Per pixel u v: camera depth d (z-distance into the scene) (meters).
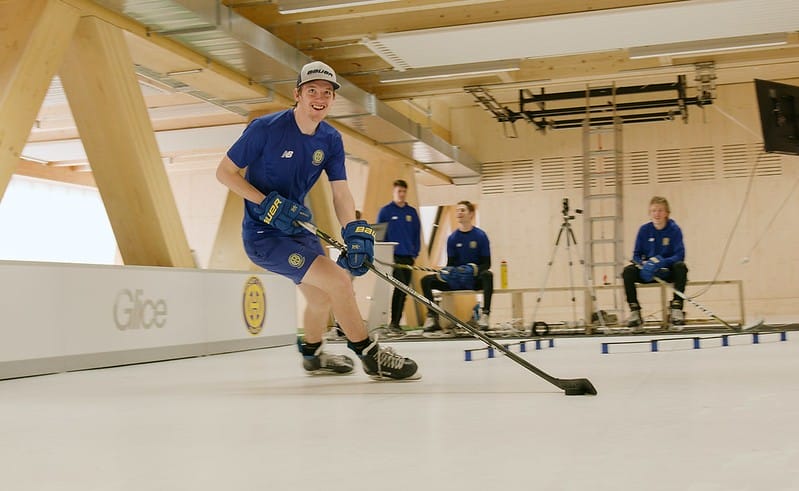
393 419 2.39
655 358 4.67
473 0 8.52
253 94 9.61
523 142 15.93
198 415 2.64
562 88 14.65
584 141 11.05
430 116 14.90
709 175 14.91
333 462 1.73
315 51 10.39
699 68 11.84
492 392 3.05
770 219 14.62
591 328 8.96
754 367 3.90
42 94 6.12
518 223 15.86
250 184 3.71
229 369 4.95
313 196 11.12
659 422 2.17
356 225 3.56
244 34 7.94
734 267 14.75
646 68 11.86
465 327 3.14
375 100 11.16
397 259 10.02
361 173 16.70
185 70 8.53
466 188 16.84
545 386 3.22
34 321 4.98
